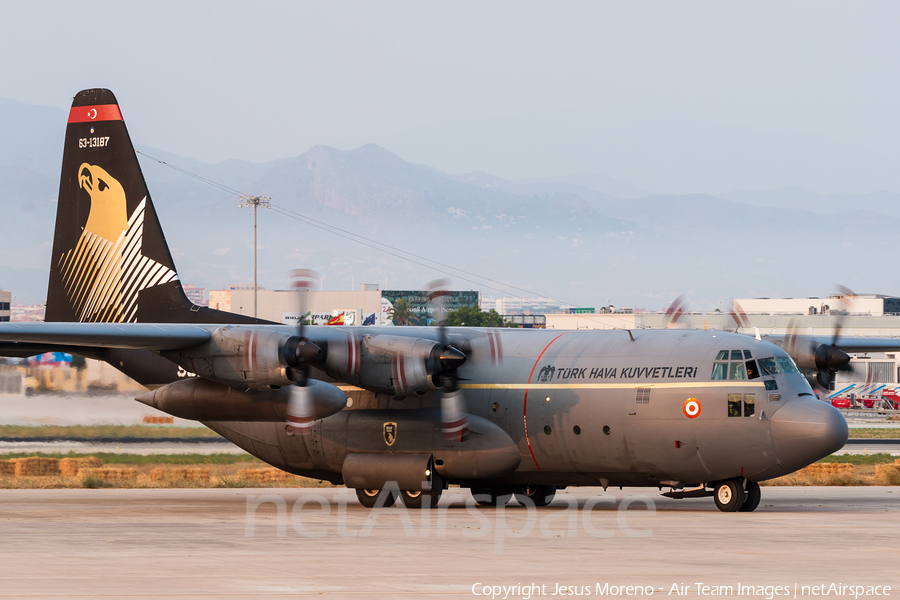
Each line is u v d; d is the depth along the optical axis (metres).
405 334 86.19
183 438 152.62
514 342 89.00
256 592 43.22
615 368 82.62
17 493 105.69
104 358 97.56
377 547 58.75
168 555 55.03
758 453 77.94
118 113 100.50
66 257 101.81
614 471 83.12
